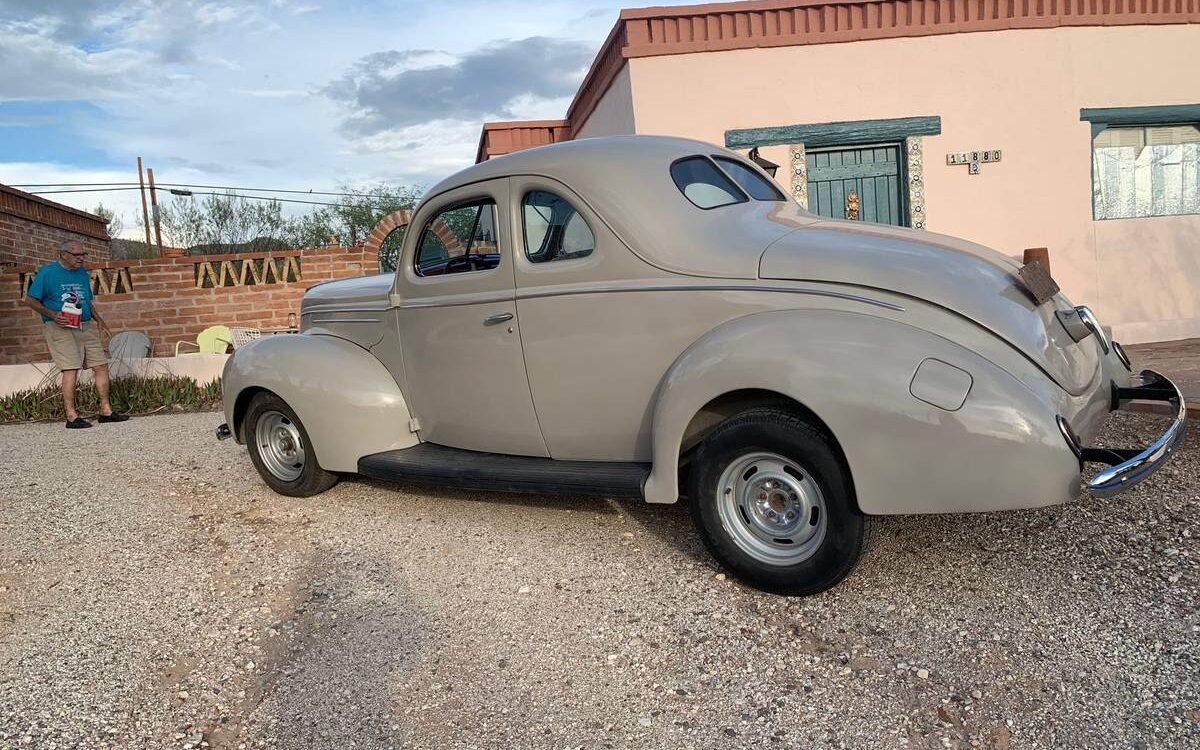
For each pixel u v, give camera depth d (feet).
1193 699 8.30
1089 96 30.12
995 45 29.50
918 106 29.60
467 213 14.11
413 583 12.67
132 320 35.96
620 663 9.96
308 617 11.81
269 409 16.90
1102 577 10.96
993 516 13.24
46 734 9.21
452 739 8.75
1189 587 10.44
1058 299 12.19
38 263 42.96
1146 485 13.99
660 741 8.46
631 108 29.35
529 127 40.42
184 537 15.42
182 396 31.27
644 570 12.44
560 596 11.82
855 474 9.96
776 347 10.38
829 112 29.43
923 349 9.91
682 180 12.81
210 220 88.43
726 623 10.67
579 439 13.14
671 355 11.91
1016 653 9.42
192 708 9.68
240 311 36.42
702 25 29.04
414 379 15.21
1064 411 10.06
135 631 11.67
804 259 11.18
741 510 11.28
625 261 12.21
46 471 21.30
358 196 89.45
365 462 15.31
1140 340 31.09
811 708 8.80
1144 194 31.86
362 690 9.81
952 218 30.19
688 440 11.77
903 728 8.33
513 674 9.91
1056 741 7.93
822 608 10.83
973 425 9.47
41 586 13.43
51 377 32.86
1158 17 29.91
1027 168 30.19
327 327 16.93
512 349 13.43
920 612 10.51
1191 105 30.66
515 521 14.94
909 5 29.25
